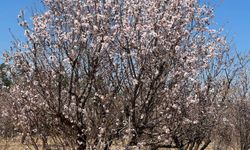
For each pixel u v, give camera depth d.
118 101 9.28
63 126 9.14
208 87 10.92
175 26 9.25
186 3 9.47
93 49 9.30
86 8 9.48
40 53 9.29
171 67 9.18
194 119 10.16
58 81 9.20
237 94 14.13
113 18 9.41
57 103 9.30
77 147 8.99
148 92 9.08
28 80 9.20
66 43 9.27
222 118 12.04
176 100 9.49
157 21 9.12
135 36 9.12
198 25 9.75
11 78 9.79
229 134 13.63
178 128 9.73
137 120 9.20
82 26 9.28
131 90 9.17
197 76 10.45
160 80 9.05
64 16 9.57
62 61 9.27
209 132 11.17
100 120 8.77
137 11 9.20
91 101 9.30
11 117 9.91
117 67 9.32
